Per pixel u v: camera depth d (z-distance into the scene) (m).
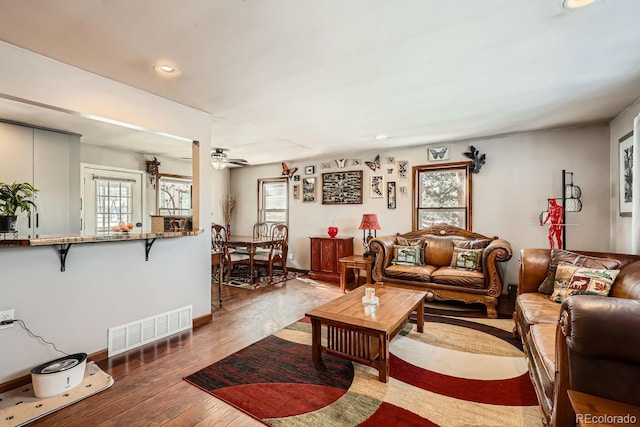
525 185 4.35
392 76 2.54
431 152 5.03
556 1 1.61
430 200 5.12
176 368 2.45
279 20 1.79
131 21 1.80
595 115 3.57
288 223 6.66
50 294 2.34
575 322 1.30
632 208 2.90
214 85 2.74
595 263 2.72
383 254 4.47
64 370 2.11
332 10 1.69
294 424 1.80
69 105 2.37
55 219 4.12
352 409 1.94
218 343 2.93
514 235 4.43
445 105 3.25
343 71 2.46
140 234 2.73
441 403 2.00
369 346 2.37
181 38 1.99
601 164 3.91
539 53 2.17
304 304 4.18
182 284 3.28
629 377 1.25
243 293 4.74
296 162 6.54
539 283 3.07
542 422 1.77
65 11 1.70
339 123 3.88
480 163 4.60
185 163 6.51
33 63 2.18
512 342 2.95
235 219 7.43
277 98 3.04
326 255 5.68
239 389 2.15
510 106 3.26
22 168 3.84
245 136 4.52
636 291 2.18
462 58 2.25
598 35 1.94
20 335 2.19
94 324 2.59
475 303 4.26
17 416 1.85
